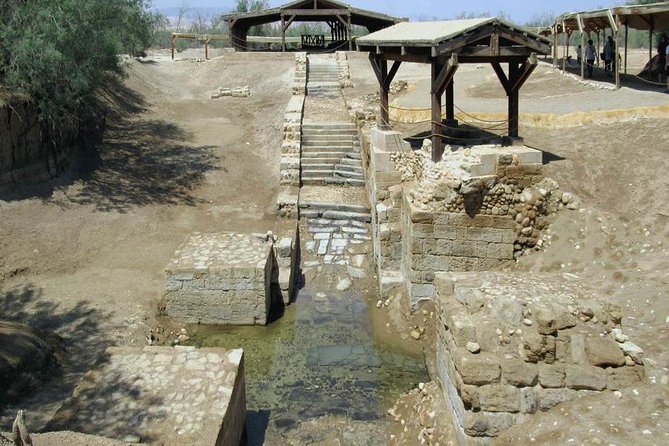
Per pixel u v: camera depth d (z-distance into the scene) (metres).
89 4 16.06
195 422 7.13
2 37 14.63
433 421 8.12
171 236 14.42
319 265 14.30
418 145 14.44
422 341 11.30
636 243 10.26
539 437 6.70
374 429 8.92
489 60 12.18
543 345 7.03
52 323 10.84
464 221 11.48
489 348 7.23
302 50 34.88
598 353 7.02
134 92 24.23
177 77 29.25
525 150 11.60
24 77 14.60
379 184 13.97
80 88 16.03
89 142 18.23
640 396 6.86
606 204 11.25
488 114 15.94
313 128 19.30
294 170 17.47
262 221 15.66
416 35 12.48
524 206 11.37
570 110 15.38
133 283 12.41
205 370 8.27
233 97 25.67
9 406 8.38
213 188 17.19
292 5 29.72
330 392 9.89
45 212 14.07
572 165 12.34
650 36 21.17
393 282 12.71
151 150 19.02
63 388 9.03
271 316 12.48
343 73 26.00
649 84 18.81
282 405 9.55
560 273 9.69
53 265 12.61
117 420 7.18
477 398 7.06
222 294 11.86
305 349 11.23
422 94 21.16
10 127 13.92
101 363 8.41
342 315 12.49
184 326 11.90
